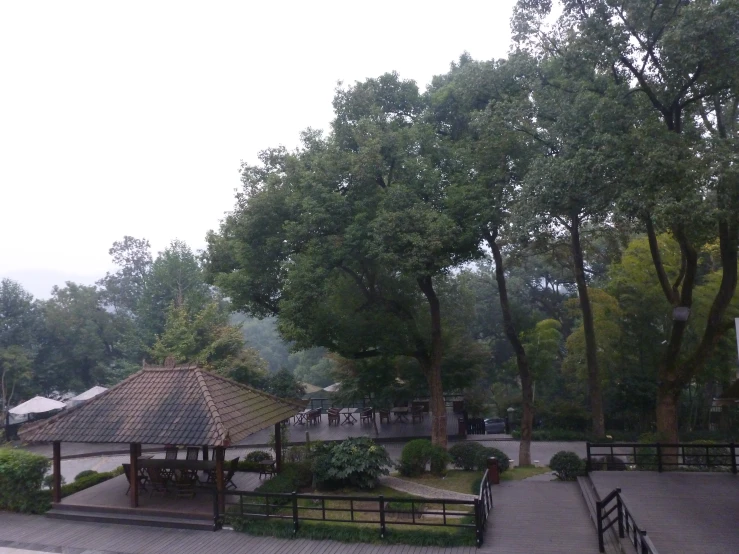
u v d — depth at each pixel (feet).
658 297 87.04
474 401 105.40
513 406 113.60
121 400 49.62
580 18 51.67
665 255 86.33
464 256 63.31
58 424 48.32
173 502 47.21
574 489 50.70
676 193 44.78
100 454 87.61
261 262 65.87
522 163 62.64
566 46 54.08
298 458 59.52
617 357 94.07
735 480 48.98
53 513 47.06
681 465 55.52
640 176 46.03
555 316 138.51
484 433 102.32
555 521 41.09
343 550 37.55
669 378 60.80
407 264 54.03
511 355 136.56
